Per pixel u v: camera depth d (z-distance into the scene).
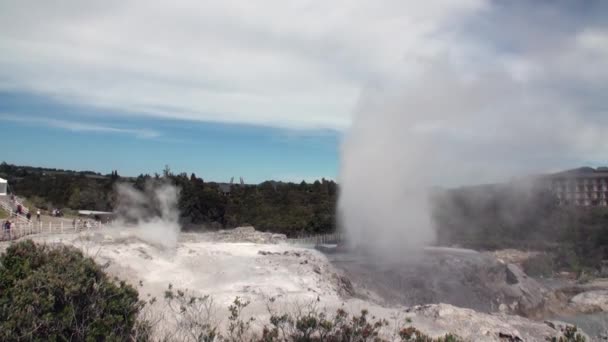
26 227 37.75
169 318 15.44
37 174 114.62
